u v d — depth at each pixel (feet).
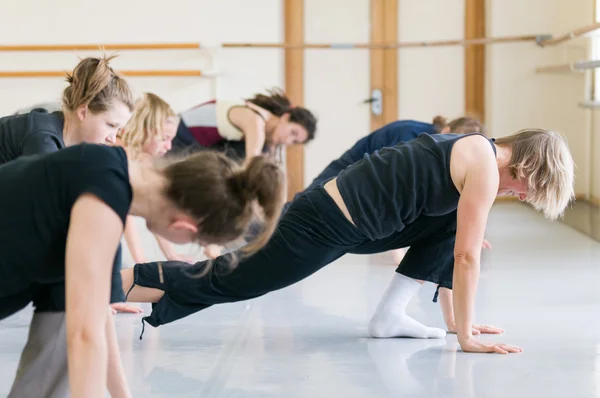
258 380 9.13
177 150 15.21
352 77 26.81
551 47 25.80
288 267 9.60
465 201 9.36
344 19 26.61
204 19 25.61
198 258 15.70
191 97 25.79
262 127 15.10
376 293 13.69
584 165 25.36
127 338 10.87
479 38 26.66
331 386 8.91
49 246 5.86
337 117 26.96
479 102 26.86
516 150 9.61
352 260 16.74
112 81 9.27
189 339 10.85
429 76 26.89
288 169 26.86
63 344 6.79
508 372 9.32
